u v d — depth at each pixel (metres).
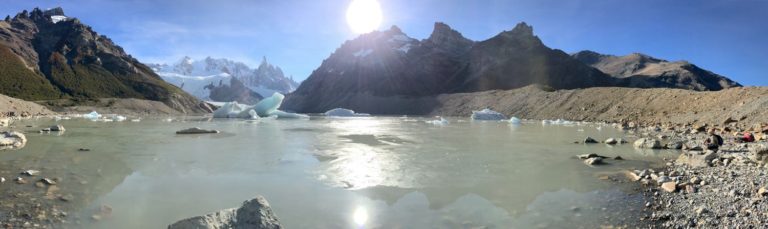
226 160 15.10
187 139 23.38
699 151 17.92
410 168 13.78
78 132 27.95
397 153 17.64
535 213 8.66
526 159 16.05
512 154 17.56
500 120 61.75
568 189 10.76
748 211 7.89
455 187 10.98
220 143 21.22
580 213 8.62
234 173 12.58
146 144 20.27
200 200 9.40
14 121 43.66
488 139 25.06
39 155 15.69
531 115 69.19
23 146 18.64
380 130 33.81
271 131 31.50
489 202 9.52
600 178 12.13
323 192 10.28
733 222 7.48
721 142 19.56
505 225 7.91
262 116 73.75
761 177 10.80
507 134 29.61
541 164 14.77
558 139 25.17
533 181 11.77
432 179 11.98
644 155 17.05
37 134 25.73
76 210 8.46
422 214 8.57
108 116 69.94
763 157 12.98
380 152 17.92
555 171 13.32
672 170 13.14
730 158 14.14
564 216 8.44
